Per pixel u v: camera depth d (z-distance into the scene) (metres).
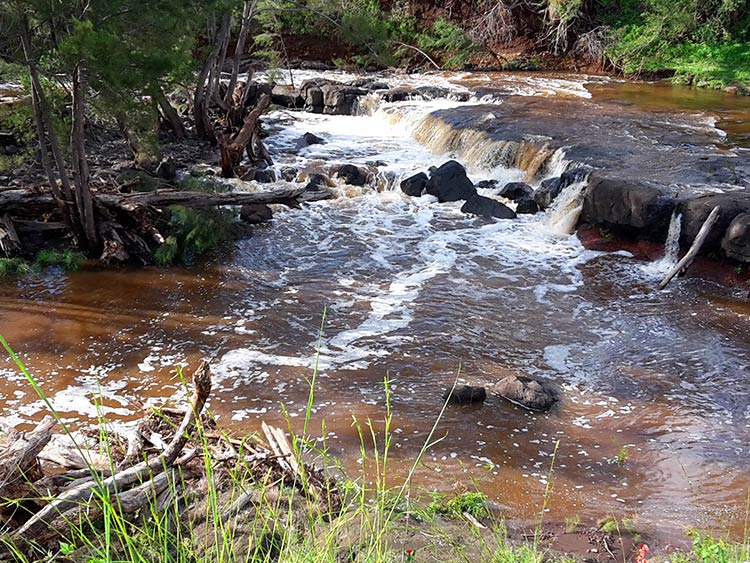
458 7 34.50
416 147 21.36
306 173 18.09
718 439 8.59
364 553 4.02
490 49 32.94
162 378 9.78
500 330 11.23
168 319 11.36
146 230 13.58
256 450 5.86
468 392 9.24
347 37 23.27
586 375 10.02
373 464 7.90
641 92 26.56
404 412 9.03
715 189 14.44
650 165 16.31
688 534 6.68
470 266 13.57
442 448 8.30
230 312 11.66
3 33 11.61
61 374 9.81
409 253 14.16
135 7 11.52
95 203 13.62
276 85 26.34
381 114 24.12
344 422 8.78
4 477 4.72
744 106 23.89
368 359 10.34
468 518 6.47
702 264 12.88
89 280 12.56
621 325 11.38
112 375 9.82
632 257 13.85
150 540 3.90
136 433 5.78
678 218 13.25
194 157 19.14
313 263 13.63
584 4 33.19
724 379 9.89
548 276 13.15
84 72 11.77
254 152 19.12
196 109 20.02
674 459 8.20
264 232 14.95
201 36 22.08
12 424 8.68
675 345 10.77
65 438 6.49
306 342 10.79
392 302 12.11
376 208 16.45
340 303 12.05
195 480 5.35
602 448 8.41
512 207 16.59
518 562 5.09
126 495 4.74
